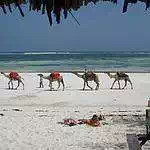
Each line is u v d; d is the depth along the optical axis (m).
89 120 15.73
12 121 16.34
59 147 11.82
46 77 28.83
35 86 30.91
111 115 17.86
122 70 49.03
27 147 11.88
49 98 24.28
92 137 13.16
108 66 59.66
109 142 12.41
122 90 28.11
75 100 23.52
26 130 14.43
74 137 13.20
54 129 14.59
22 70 51.72
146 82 32.78
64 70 50.72
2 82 34.38
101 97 24.72
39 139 12.93
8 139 12.95
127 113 18.52
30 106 21.36
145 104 21.92
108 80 34.81
